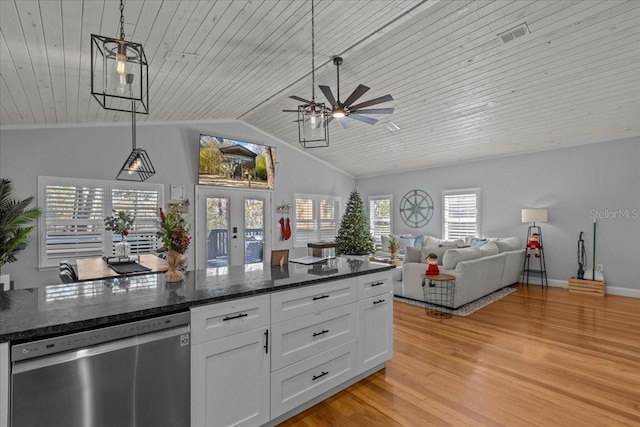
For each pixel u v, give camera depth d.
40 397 1.32
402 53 3.91
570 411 2.23
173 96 4.43
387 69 4.23
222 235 6.52
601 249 5.58
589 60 3.64
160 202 5.67
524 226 6.42
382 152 7.25
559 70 3.86
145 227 5.46
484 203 6.98
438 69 4.13
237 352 1.91
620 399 2.37
